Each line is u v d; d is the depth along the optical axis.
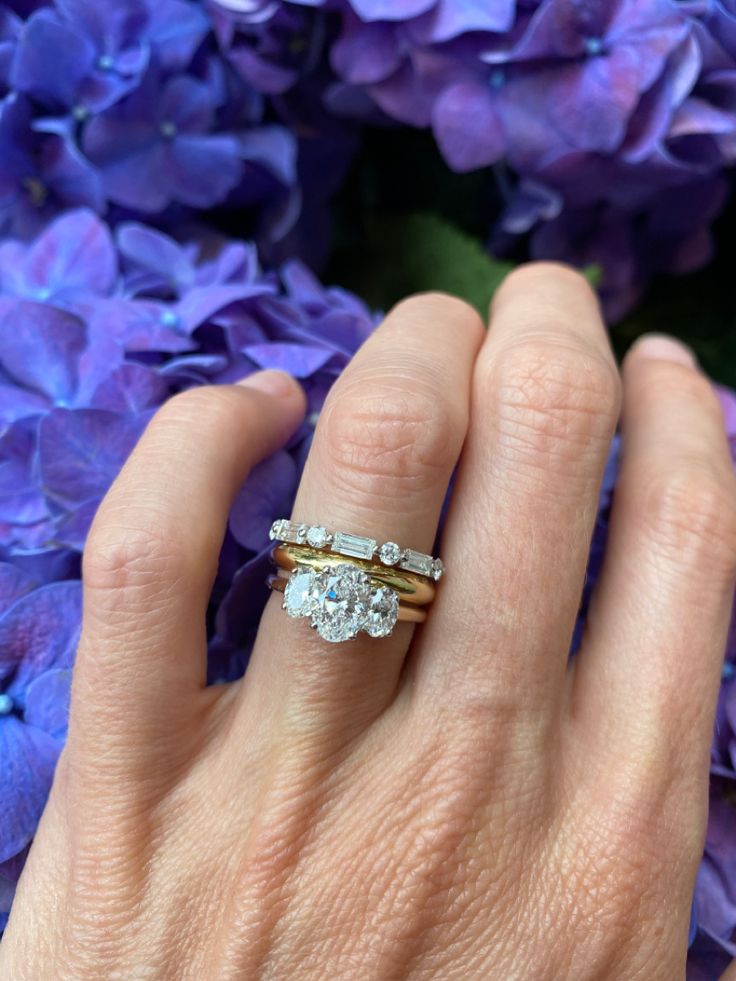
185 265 0.14
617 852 0.10
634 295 0.18
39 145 0.15
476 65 0.14
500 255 0.18
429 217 0.17
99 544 0.10
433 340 0.11
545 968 0.10
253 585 0.11
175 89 0.15
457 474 0.11
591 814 0.10
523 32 0.14
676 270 0.17
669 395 0.13
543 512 0.10
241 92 0.16
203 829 0.10
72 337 0.12
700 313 0.18
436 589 0.10
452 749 0.10
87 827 0.10
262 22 0.14
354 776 0.10
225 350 0.13
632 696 0.11
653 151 0.14
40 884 0.10
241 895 0.10
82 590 0.11
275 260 0.18
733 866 0.11
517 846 0.10
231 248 0.14
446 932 0.10
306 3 0.14
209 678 0.12
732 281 0.18
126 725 0.10
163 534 0.10
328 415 0.10
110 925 0.10
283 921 0.10
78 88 0.15
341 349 0.13
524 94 0.14
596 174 0.15
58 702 0.11
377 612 0.10
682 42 0.13
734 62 0.14
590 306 0.12
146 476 0.10
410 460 0.10
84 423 0.11
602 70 0.13
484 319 0.17
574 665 0.11
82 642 0.10
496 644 0.10
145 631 0.10
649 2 0.13
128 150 0.15
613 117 0.13
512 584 0.10
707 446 0.12
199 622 0.10
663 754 0.10
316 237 0.18
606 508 0.13
